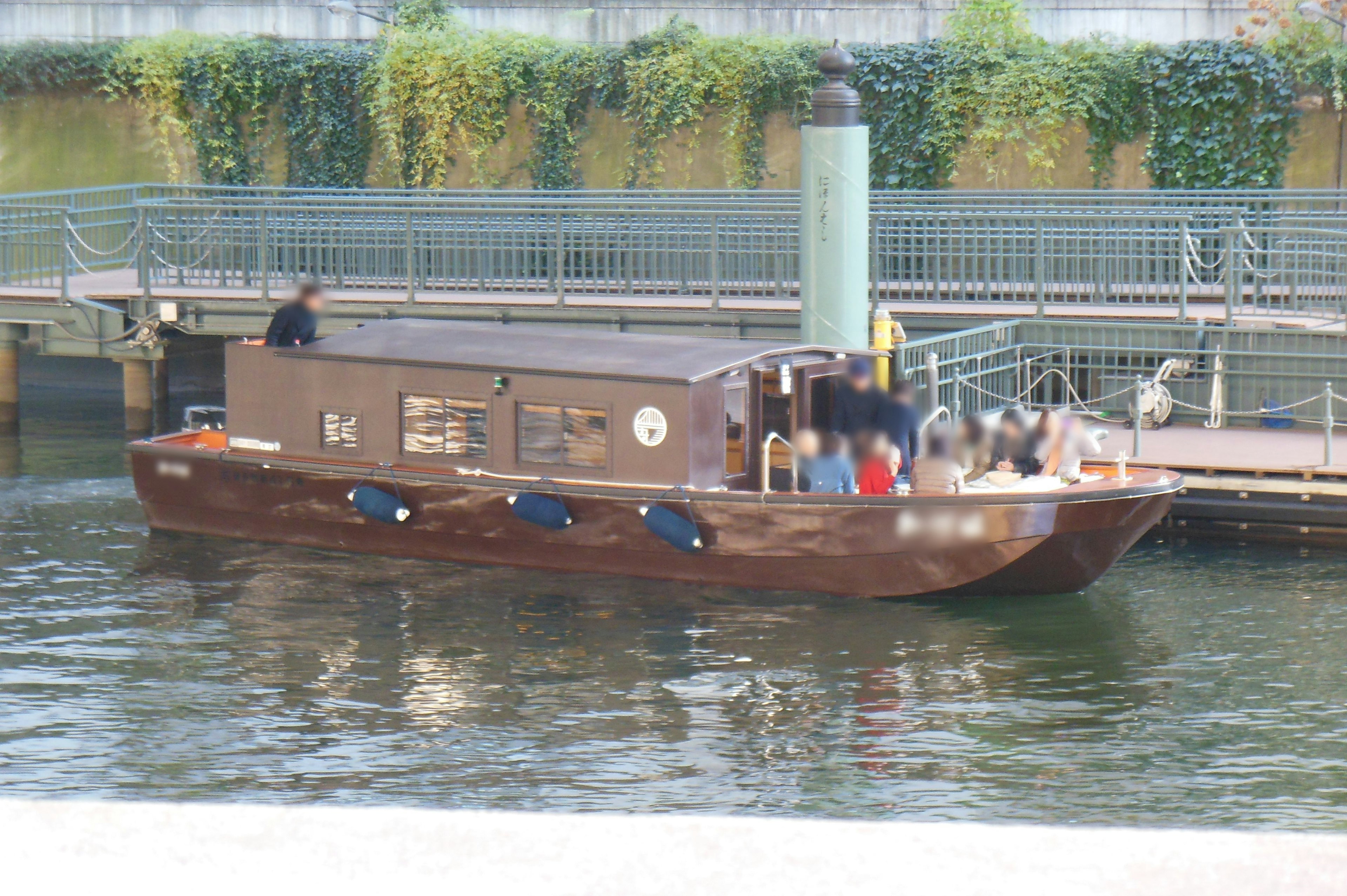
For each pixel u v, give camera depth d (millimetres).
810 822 8625
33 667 27734
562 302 46344
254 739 24094
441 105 65688
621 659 28047
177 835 8578
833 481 32719
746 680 26906
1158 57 59312
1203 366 42688
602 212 47312
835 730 24453
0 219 52000
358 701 25906
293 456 36188
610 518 32719
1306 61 57938
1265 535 36125
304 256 55688
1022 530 30047
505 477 33438
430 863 8312
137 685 26750
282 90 67500
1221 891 7898
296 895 7996
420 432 34562
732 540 31859
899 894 7969
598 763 23047
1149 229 45062
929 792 21906
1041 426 33844
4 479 44625
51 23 68938
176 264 50344
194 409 39031
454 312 47062
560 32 65812
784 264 51031
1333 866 8133
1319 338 41375
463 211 47875
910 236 46781
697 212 46000
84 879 8102
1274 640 29016
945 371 39750
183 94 67500
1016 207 55281
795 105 63250
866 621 30250
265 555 35750
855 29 63188
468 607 31438
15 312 50000
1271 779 22297
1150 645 28766
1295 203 56906
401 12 66500
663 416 31797
